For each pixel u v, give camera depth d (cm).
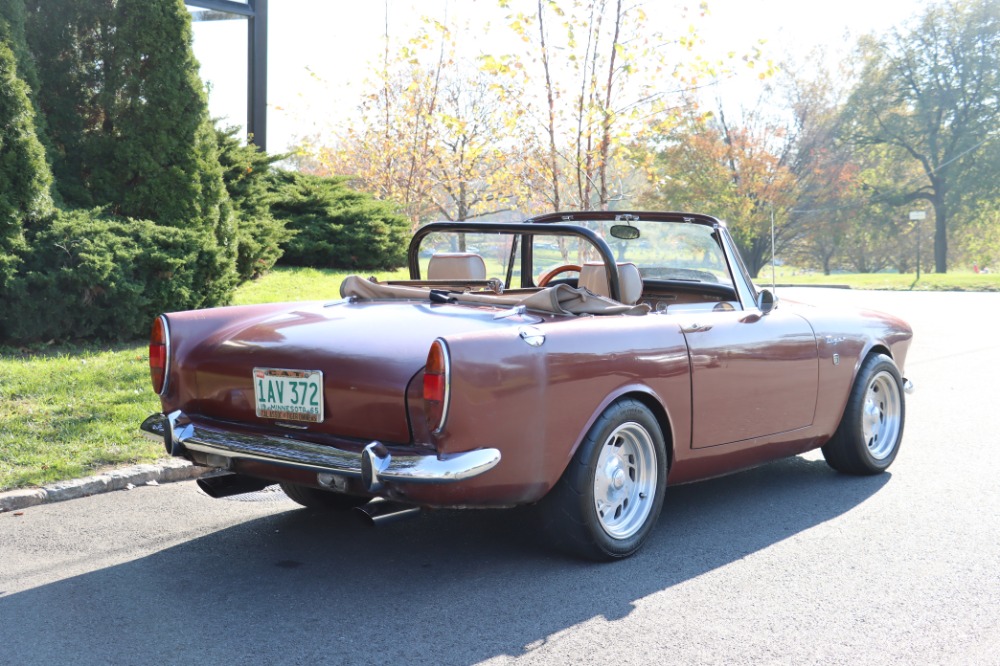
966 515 497
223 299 1015
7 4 916
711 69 1168
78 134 1037
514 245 520
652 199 4591
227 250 1103
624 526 421
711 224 494
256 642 326
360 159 2238
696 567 412
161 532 458
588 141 1206
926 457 634
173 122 1043
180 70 1050
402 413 354
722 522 484
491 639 331
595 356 391
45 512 487
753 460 500
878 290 3450
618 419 402
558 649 323
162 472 553
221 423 404
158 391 427
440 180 2044
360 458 348
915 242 6725
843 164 5262
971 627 347
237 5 1517
